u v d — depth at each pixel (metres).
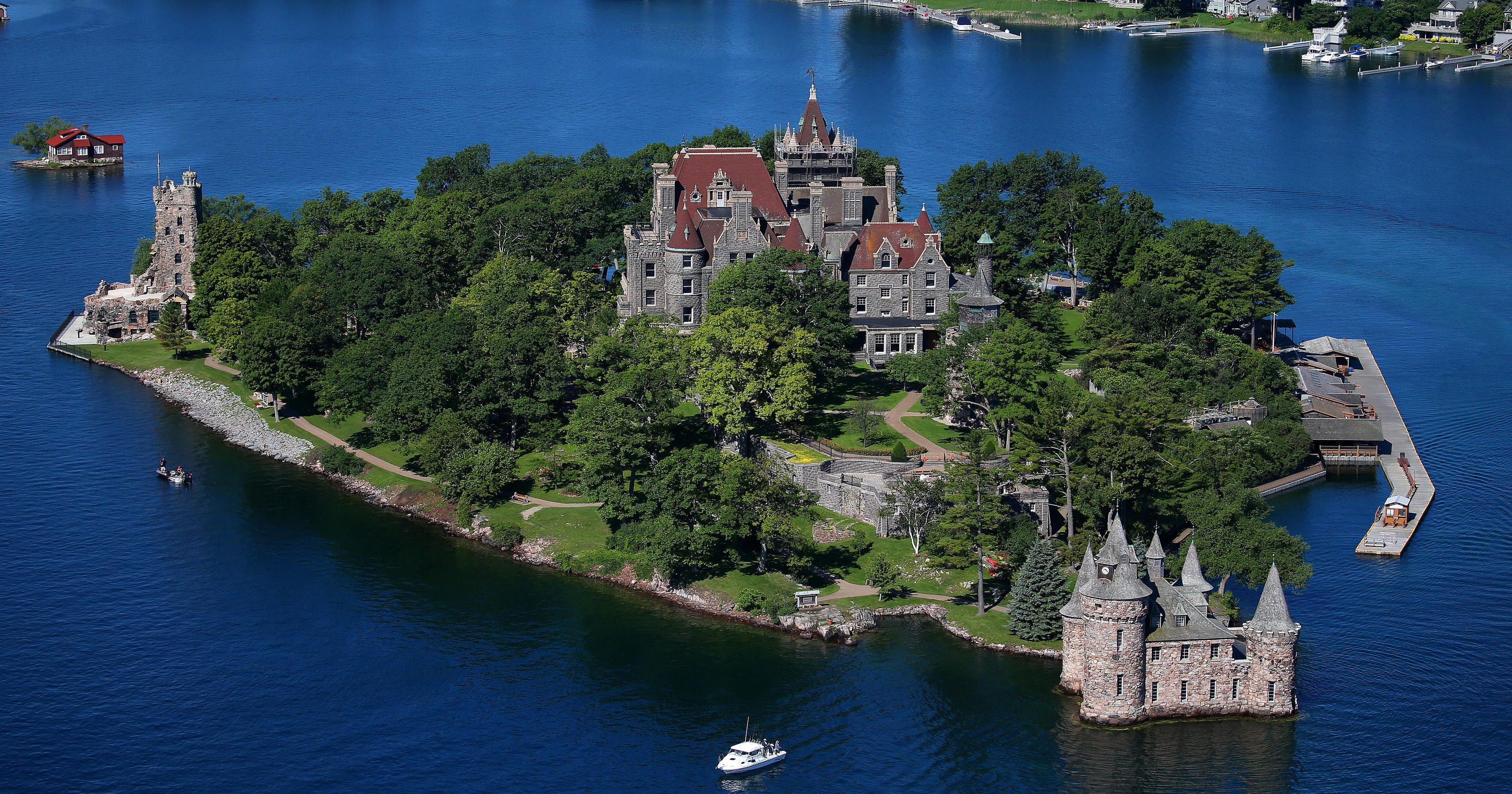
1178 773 139.25
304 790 141.75
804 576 173.62
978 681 154.12
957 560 165.50
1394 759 141.75
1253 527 164.88
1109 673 144.12
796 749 145.62
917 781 140.38
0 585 178.25
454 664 161.50
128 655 164.00
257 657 163.25
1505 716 149.00
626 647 163.62
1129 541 172.12
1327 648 161.75
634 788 141.00
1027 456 171.88
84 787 142.62
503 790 141.12
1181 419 176.88
